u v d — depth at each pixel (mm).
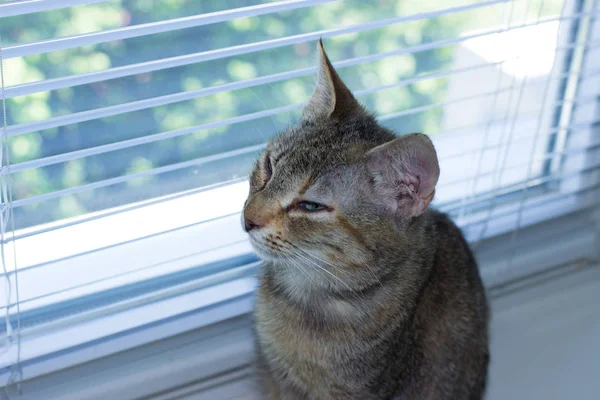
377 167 765
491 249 952
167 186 874
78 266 840
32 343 824
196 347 869
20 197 834
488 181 941
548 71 909
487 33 858
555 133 959
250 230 779
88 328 838
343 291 800
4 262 778
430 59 955
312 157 775
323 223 772
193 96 791
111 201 862
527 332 936
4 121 745
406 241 789
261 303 842
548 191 979
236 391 874
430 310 824
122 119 856
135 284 858
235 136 891
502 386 907
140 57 852
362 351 804
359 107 817
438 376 834
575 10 905
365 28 823
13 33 815
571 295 963
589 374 922
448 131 940
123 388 846
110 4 835
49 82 748
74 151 798
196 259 870
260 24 885
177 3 854
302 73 820
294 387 844
